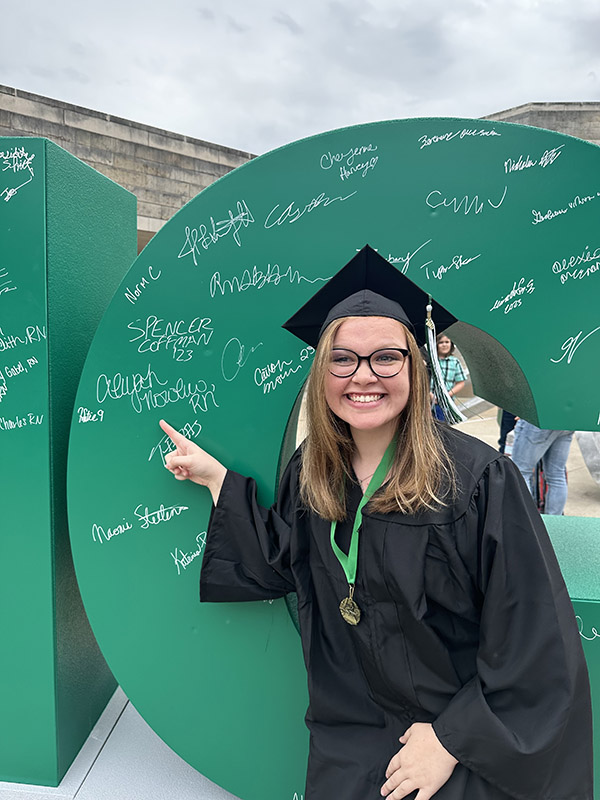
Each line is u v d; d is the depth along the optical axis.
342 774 1.39
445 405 1.28
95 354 1.72
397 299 1.39
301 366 1.67
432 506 1.24
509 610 1.20
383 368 1.23
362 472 1.37
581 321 1.57
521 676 1.19
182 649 1.83
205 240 1.64
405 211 1.57
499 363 1.86
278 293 1.65
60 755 1.93
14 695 1.89
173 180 7.11
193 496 1.76
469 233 1.56
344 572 1.34
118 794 1.89
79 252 1.95
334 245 1.61
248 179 1.60
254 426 1.72
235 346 1.69
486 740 1.20
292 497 1.52
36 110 5.98
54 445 1.83
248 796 1.87
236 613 1.79
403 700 1.35
